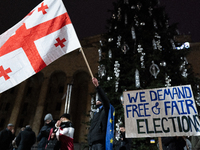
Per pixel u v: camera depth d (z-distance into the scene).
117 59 9.03
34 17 3.81
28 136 5.37
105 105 2.87
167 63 10.05
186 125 3.09
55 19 3.77
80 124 27.86
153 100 3.43
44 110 29.20
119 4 12.21
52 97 31.30
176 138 4.24
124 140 5.27
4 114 30.89
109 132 2.74
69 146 3.62
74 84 30.44
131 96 3.58
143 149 6.58
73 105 29.09
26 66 3.44
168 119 3.21
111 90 8.44
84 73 30.78
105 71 9.49
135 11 11.80
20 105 29.62
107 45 10.77
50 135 3.84
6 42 3.57
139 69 8.27
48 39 3.61
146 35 10.07
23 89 31.11
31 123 29.38
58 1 3.94
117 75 8.34
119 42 9.85
